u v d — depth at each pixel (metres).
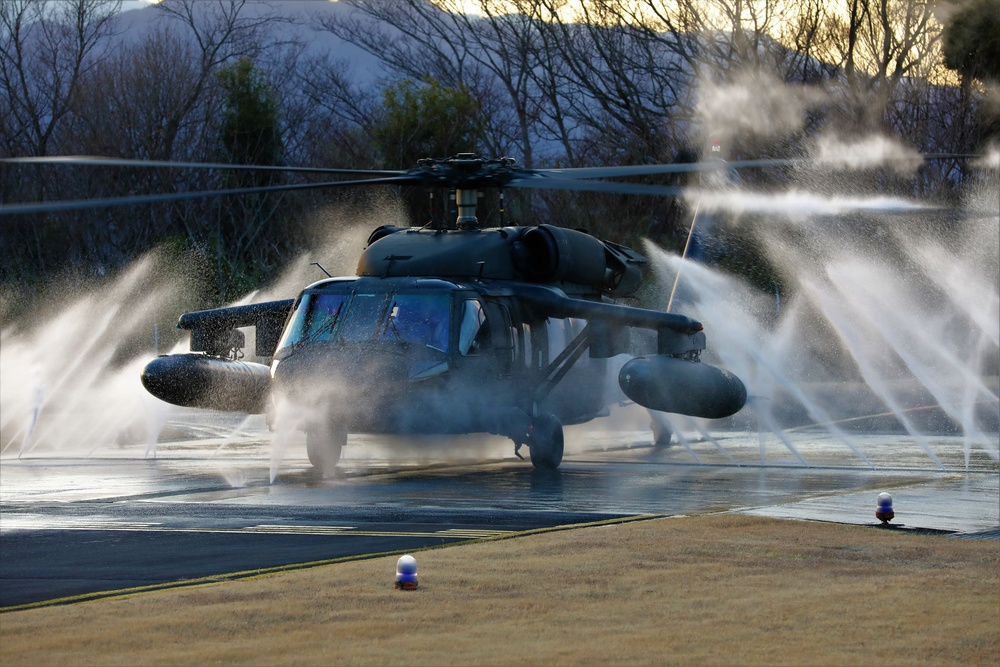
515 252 51.59
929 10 117.69
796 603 22.58
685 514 35.16
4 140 134.62
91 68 145.00
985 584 24.33
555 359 52.41
